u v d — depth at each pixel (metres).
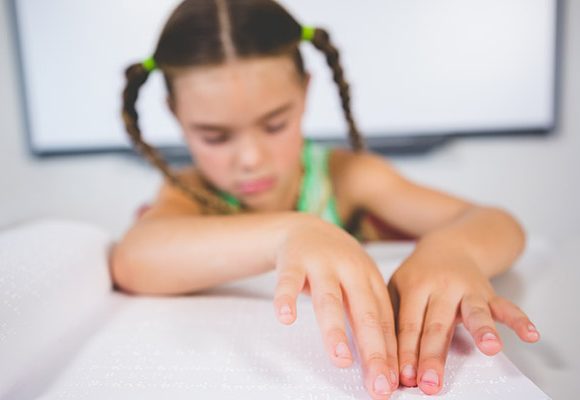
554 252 0.69
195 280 0.58
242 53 0.66
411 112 1.57
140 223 0.66
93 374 0.45
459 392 0.43
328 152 0.88
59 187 1.65
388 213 0.80
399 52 1.54
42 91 1.60
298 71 0.72
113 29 1.56
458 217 0.69
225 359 0.46
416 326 0.48
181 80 0.68
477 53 1.53
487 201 1.61
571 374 0.47
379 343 0.45
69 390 0.44
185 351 0.47
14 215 1.62
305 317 0.52
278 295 0.47
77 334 0.51
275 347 0.48
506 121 1.56
